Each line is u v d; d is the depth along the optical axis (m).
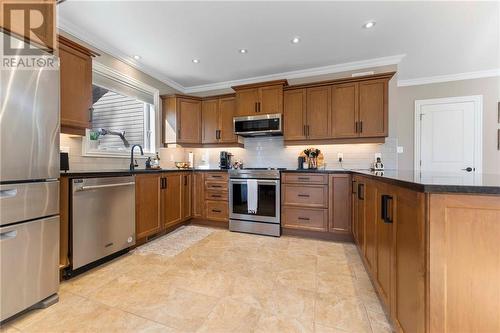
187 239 2.89
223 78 3.95
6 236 1.35
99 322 1.37
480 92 3.67
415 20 2.36
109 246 2.18
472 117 3.70
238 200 3.21
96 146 2.77
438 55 3.13
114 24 2.40
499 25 2.45
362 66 3.33
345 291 1.71
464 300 0.83
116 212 2.25
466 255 0.83
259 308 1.51
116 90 3.06
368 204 1.83
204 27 2.47
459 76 3.75
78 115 2.20
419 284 0.89
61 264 1.83
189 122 3.88
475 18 2.33
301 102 3.36
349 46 2.89
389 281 1.28
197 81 4.09
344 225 2.75
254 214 3.12
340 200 2.77
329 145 3.50
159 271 2.03
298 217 2.95
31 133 1.47
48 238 1.55
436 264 0.84
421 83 3.95
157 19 2.32
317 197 2.87
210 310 1.49
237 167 3.85
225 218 3.33
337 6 2.15
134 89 3.34
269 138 3.84
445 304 0.84
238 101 3.61
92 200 2.02
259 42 2.79
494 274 0.81
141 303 1.56
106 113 2.98
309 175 2.90
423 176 1.33
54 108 1.60
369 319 1.40
